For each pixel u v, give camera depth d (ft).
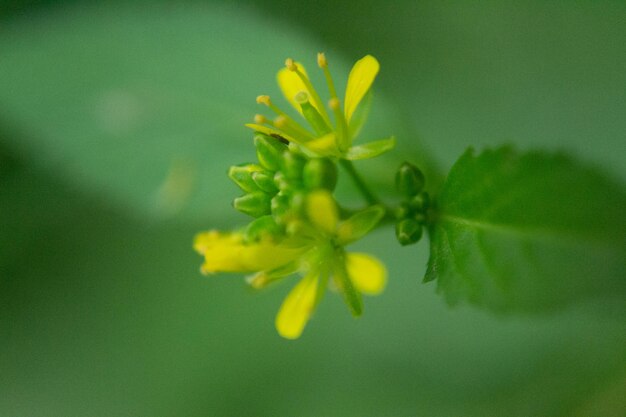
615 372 0.53
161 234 0.60
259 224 0.45
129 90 0.56
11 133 0.57
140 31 0.56
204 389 0.58
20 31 0.58
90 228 0.60
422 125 0.58
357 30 0.60
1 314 0.60
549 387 0.54
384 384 0.57
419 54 0.60
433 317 0.56
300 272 0.45
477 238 0.44
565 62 0.58
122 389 0.58
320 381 0.57
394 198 0.51
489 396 0.55
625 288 0.43
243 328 0.58
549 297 0.43
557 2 0.59
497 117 0.58
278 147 0.46
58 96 0.56
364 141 0.51
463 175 0.44
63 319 0.59
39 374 0.59
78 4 0.59
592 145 0.57
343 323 0.57
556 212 0.43
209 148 0.55
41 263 0.60
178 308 0.59
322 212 0.43
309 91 0.47
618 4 0.58
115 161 0.56
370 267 0.43
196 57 0.55
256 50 0.55
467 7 0.60
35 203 0.60
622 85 0.57
